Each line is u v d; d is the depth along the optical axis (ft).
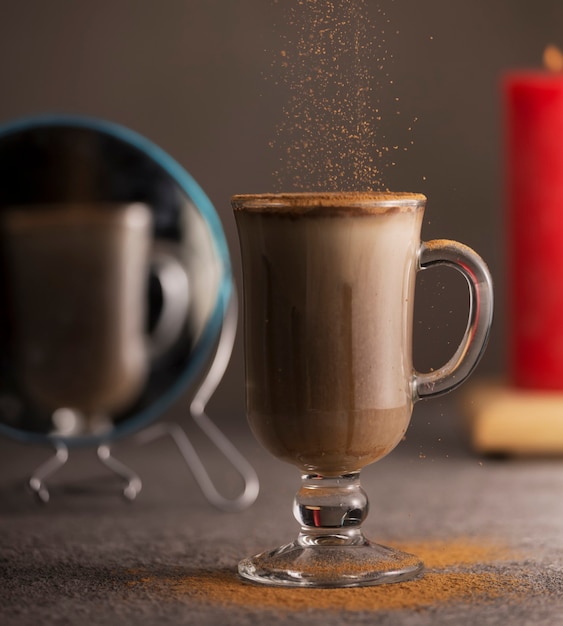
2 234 3.27
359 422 2.40
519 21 4.41
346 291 2.39
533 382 3.73
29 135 3.30
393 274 2.42
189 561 2.65
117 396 3.26
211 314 3.25
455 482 3.34
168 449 3.89
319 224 2.37
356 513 2.51
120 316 3.26
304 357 2.39
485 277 2.51
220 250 3.24
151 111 4.42
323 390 2.39
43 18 4.39
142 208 3.26
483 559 2.62
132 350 3.26
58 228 3.25
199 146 4.43
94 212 3.25
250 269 2.45
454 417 4.22
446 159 4.43
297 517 2.52
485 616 2.27
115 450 3.90
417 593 2.39
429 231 4.42
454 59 4.41
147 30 4.41
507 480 3.35
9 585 2.51
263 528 2.93
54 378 3.25
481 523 2.91
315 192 2.63
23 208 3.27
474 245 4.43
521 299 3.74
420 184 3.73
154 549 2.76
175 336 3.26
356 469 2.49
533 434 3.56
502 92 4.38
